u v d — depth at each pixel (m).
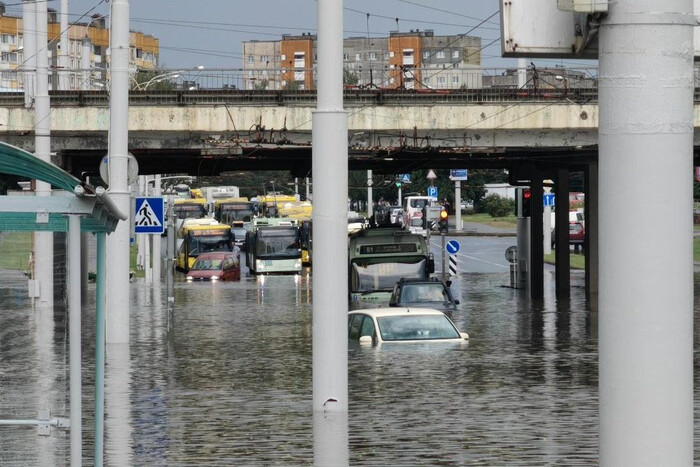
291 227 121.25
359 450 21.97
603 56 7.66
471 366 35.94
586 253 77.12
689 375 7.61
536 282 76.00
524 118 61.34
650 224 7.52
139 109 60.78
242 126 61.19
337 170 20.89
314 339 21.34
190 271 104.19
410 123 61.50
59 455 21.53
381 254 71.94
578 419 26.03
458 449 22.16
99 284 13.65
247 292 85.06
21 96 61.78
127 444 22.92
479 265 113.62
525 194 81.50
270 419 26.27
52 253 62.88
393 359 36.88
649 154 7.52
